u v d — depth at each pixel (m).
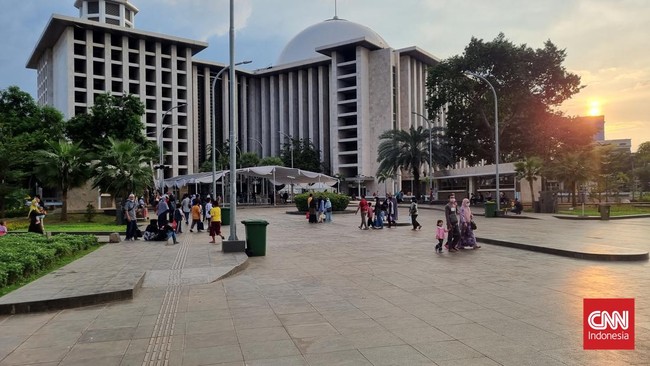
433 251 14.38
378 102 88.44
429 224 25.30
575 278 9.60
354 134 90.62
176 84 90.38
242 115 105.44
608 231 20.39
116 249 15.24
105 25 80.81
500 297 7.99
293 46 112.06
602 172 39.03
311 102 97.88
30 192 34.56
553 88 48.53
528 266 11.27
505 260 12.34
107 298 8.09
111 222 26.89
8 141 27.00
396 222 24.94
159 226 17.94
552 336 5.79
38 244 12.65
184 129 91.25
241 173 42.84
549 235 18.20
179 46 92.12
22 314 7.39
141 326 6.59
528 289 8.60
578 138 48.69
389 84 87.50
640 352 5.17
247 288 9.12
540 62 47.28
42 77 98.00
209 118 99.00
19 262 9.88
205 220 26.39
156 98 87.38
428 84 52.31
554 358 5.02
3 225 15.88
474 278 9.81
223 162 77.81
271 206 48.25
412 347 5.45
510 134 51.88
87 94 79.88
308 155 87.19
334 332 6.11
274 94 104.31
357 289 8.87
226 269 10.84
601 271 10.39
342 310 7.27
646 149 77.62
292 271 11.05
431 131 53.88
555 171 36.00
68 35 78.50
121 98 44.06
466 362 4.94
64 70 79.69
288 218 30.95
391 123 87.00
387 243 16.66
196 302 8.00
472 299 7.87
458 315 6.86
